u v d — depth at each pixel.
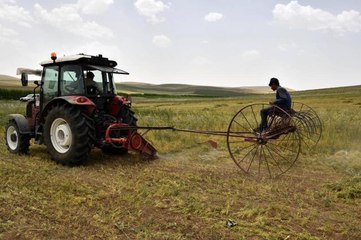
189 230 4.39
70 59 7.84
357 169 7.55
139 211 4.88
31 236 4.11
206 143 10.51
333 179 6.94
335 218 4.89
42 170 7.02
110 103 8.66
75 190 5.79
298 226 4.59
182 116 17.77
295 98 67.38
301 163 8.30
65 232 4.23
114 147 8.38
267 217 4.81
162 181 6.39
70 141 7.65
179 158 8.72
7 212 4.74
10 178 6.20
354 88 107.56
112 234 4.22
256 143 7.95
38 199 5.25
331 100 54.41
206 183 6.45
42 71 8.62
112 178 6.65
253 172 7.39
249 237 4.24
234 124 14.08
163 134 11.45
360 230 4.47
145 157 8.62
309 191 6.03
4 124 13.51
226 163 8.28
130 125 8.62
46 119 7.92
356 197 5.79
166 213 4.92
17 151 8.66
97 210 4.96
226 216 4.85
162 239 4.12
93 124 7.79
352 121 14.52
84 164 7.77
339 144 10.16
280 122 7.85
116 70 8.23
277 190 6.09
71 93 8.05
